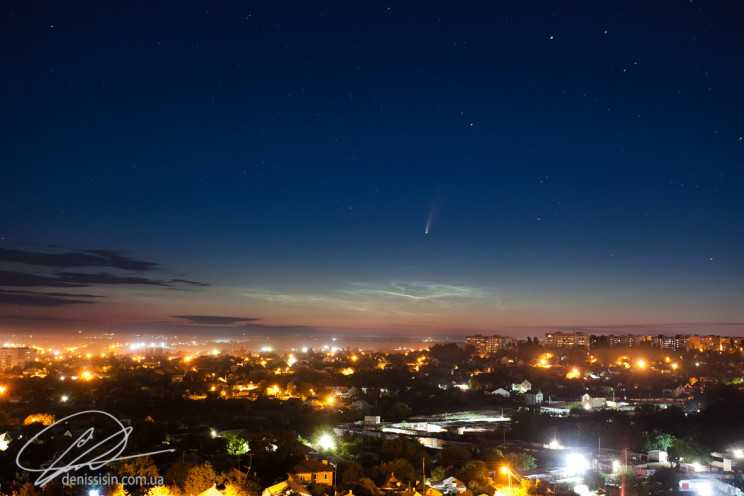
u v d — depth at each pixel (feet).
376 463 426.51
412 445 462.60
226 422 613.11
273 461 392.06
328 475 364.17
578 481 415.23
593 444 558.56
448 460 432.66
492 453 464.65
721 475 433.07
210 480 325.01
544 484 398.42
